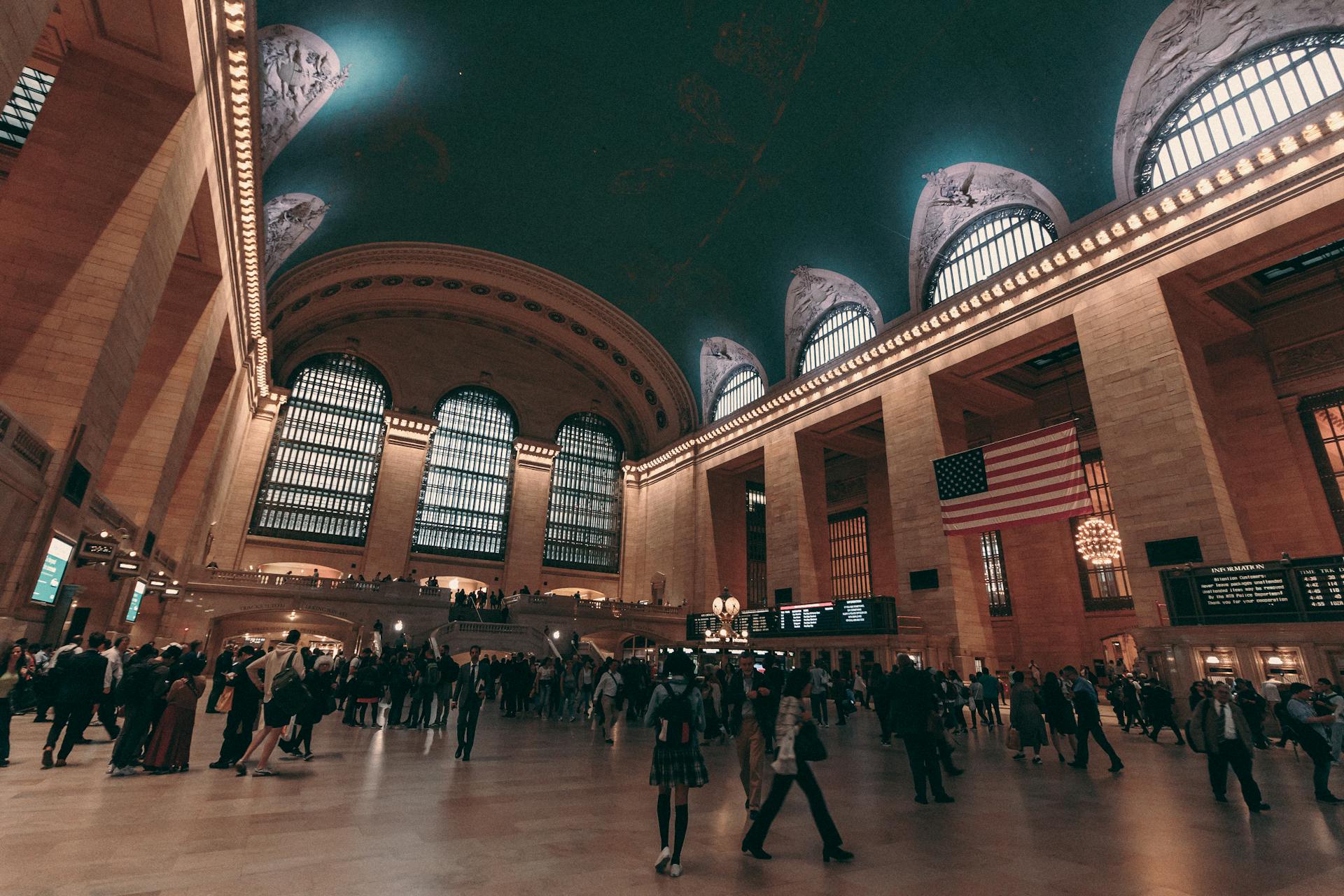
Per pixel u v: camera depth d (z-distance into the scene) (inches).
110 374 454.3
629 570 1573.6
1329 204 580.7
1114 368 704.4
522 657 619.5
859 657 855.7
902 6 750.5
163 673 252.5
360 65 771.4
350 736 395.9
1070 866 159.2
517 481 1519.4
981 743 447.5
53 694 388.2
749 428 1286.9
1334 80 592.7
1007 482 770.2
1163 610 612.4
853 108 876.6
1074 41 709.9
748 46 856.9
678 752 154.4
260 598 952.9
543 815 199.8
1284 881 149.7
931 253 966.4
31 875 127.8
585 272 1382.9
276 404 1278.3
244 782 234.7
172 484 695.7
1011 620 987.9
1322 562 506.0
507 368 1594.5
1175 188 675.4
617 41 864.9
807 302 1191.6
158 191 473.1
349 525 1321.4
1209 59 665.6
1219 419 704.4
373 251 1243.8
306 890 125.6
